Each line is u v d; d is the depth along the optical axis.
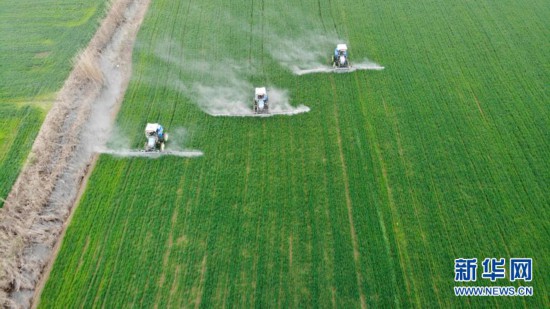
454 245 26.98
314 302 24.88
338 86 38.22
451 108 35.69
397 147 32.88
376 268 26.14
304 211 29.25
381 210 28.97
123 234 28.34
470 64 39.75
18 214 29.38
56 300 25.44
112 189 30.92
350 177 31.05
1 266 26.62
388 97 36.91
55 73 40.19
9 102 37.50
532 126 33.84
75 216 29.45
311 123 35.06
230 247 27.47
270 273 26.20
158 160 32.69
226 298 25.22
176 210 29.53
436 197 29.56
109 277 26.34
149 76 40.06
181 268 26.61
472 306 24.39
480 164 31.38
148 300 25.25
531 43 41.69
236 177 31.36
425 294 24.97
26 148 33.78
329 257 26.80
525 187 29.77
